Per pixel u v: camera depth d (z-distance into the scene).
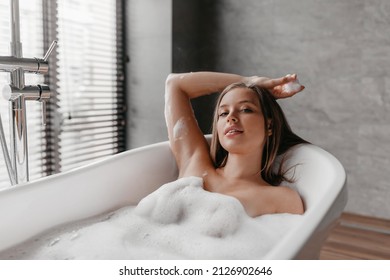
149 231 1.07
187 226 1.06
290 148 1.24
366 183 2.07
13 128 1.04
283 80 1.19
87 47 2.10
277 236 1.00
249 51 2.35
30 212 0.97
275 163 1.24
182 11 2.27
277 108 1.21
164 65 2.23
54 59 1.90
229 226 1.01
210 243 0.99
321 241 0.79
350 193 2.11
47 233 1.02
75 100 2.05
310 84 2.18
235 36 2.38
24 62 1.02
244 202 1.08
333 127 2.13
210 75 1.30
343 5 2.05
